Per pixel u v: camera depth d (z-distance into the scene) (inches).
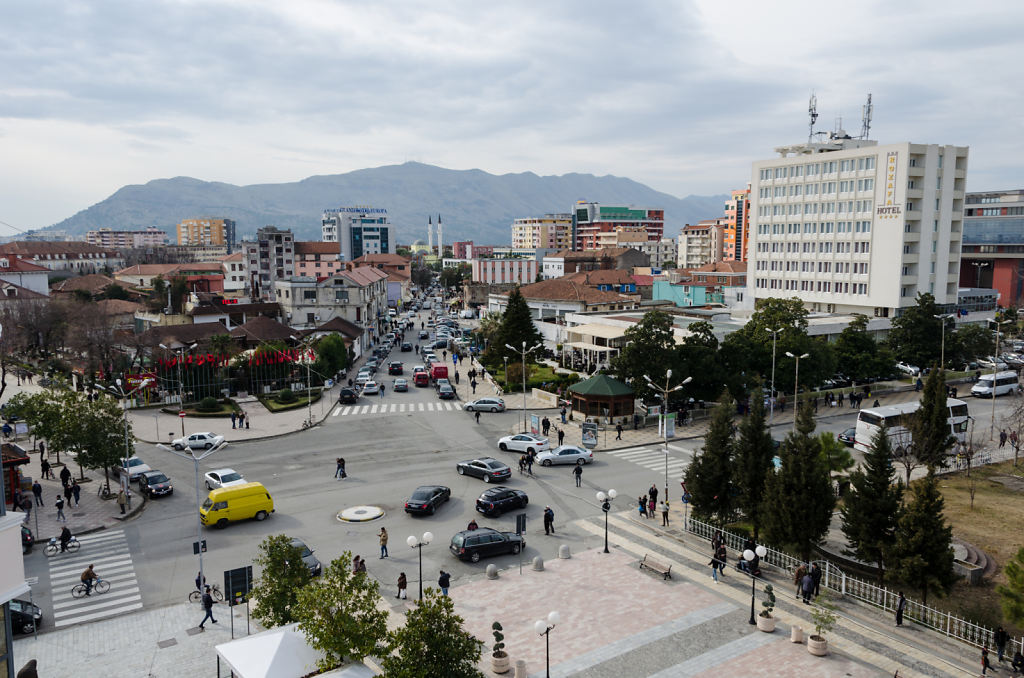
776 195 4284.0
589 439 2094.0
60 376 2155.5
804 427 1235.9
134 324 4153.5
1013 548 1337.4
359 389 3036.4
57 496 1635.1
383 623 823.1
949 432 1665.8
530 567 1270.9
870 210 3740.2
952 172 3720.5
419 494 1560.0
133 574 1259.8
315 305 4475.9
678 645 998.4
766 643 1003.9
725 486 1374.3
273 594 949.2
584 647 992.9
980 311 4170.8
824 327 3216.0
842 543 1374.3
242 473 1841.8
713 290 4992.6
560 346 3649.1
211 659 979.9
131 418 2476.6
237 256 6574.8
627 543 1387.8
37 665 963.3
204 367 2778.1
